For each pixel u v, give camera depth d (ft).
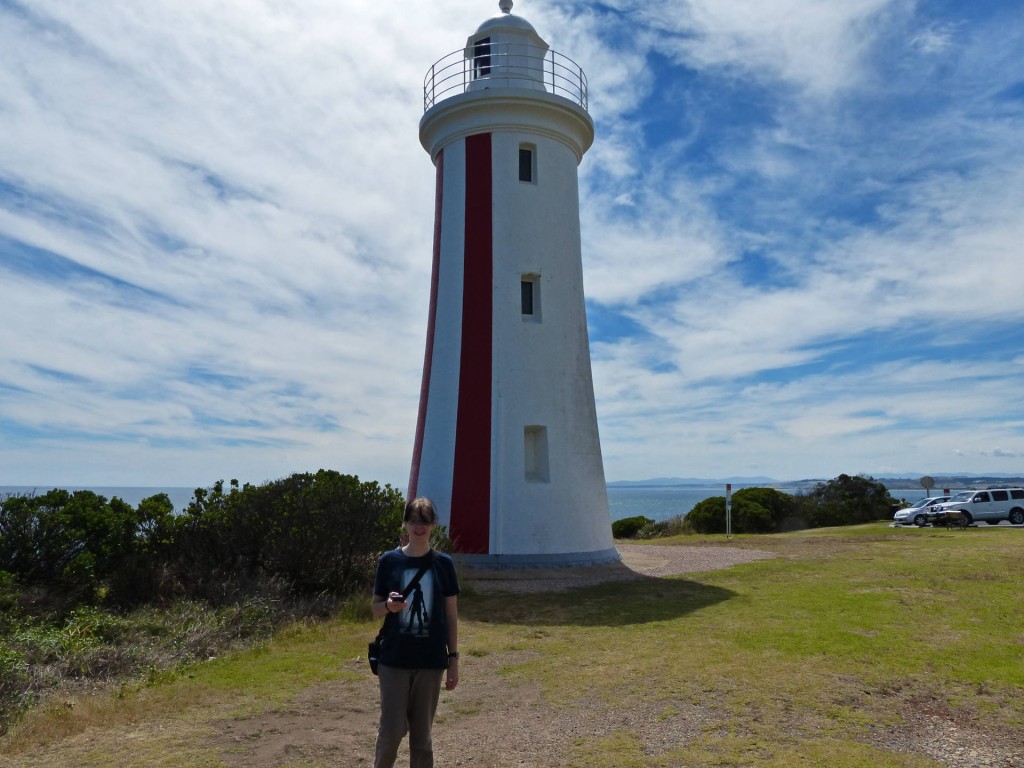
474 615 37.65
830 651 28.12
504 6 64.95
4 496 39.06
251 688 25.13
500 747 19.52
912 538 75.87
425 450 58.80
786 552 63.98
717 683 24.32
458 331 58.70
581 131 63.36
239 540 41.63
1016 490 101.09
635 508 427.74
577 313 61.16
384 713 14.66
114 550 39.47
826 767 17.69
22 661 26.53
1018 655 27.40
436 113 61.67
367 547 42.47
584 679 25.50
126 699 24.04
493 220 59.11
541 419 56.85
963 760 18.31
